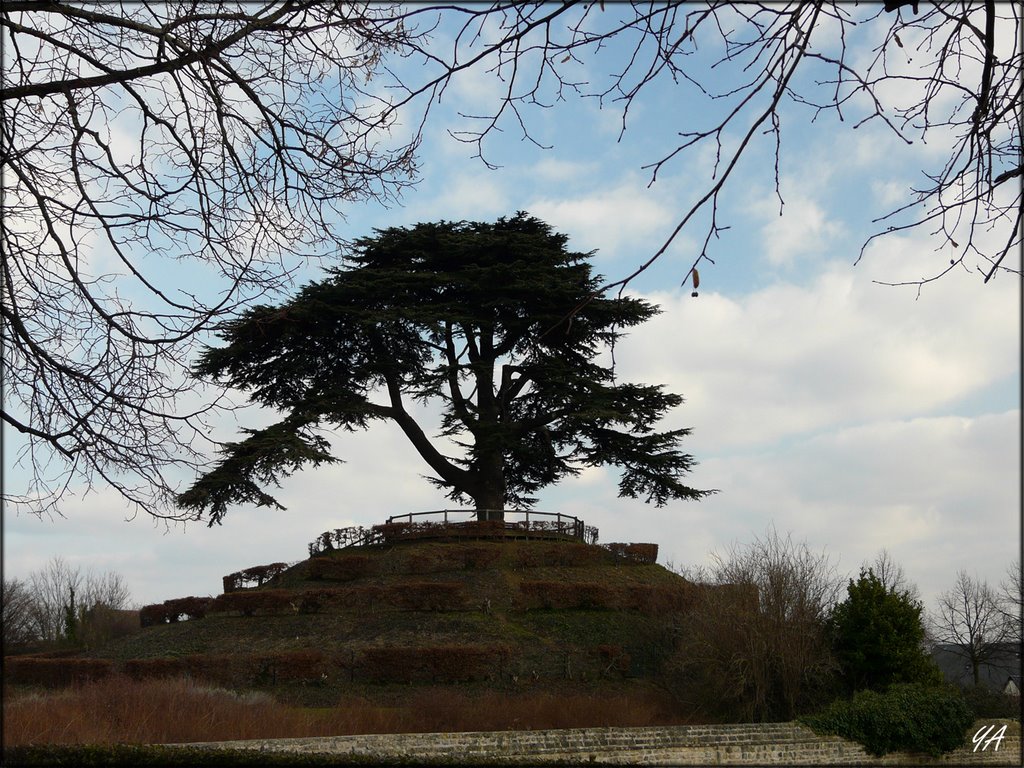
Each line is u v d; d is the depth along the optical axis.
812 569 29.23
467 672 30.28
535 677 30.55
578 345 34.69
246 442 30.91
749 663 26.80
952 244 5.82
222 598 35.41
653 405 36.25
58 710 20.97
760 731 23.55
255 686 29.59
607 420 34.72
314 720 24.06
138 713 21.81
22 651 44.12
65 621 50.19
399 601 34.12
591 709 26.64
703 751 22.23
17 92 8.41
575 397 34.81
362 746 19.89
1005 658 44.38
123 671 29.95
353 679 30.36
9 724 19.27
